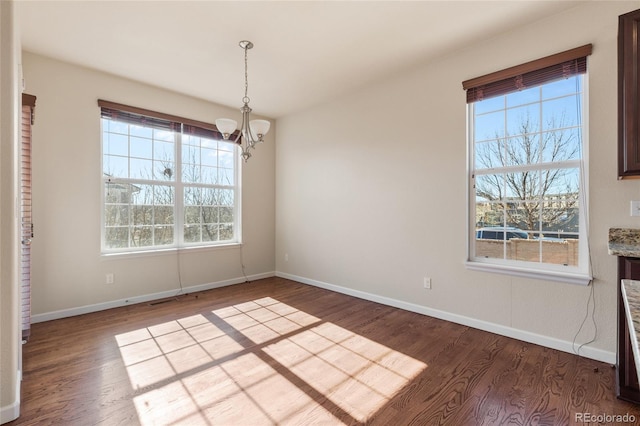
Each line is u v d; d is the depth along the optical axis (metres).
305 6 2.25
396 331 2.80
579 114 2.37
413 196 3.29
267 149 4.96
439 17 2.40
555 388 1.92
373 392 1.90
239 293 4.05
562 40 2.36
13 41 1.60
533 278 2.52
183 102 3.96
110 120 3.46
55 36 2.63
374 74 3.38
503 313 2.69
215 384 1.98
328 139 4.23
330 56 2.99
